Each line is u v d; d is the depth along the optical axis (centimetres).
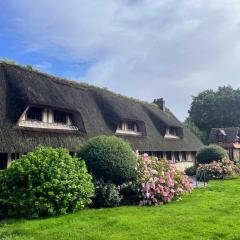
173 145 3272
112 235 898
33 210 1113
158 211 1232
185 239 868
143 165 1518
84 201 1253
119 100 2862
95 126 2284
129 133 2741
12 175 1171
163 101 3931
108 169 1405
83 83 2786
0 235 907
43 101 1800
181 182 1573
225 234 916
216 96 7425
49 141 1780
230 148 5712
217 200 1491
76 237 883
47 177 1172
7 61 2153
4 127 1584
